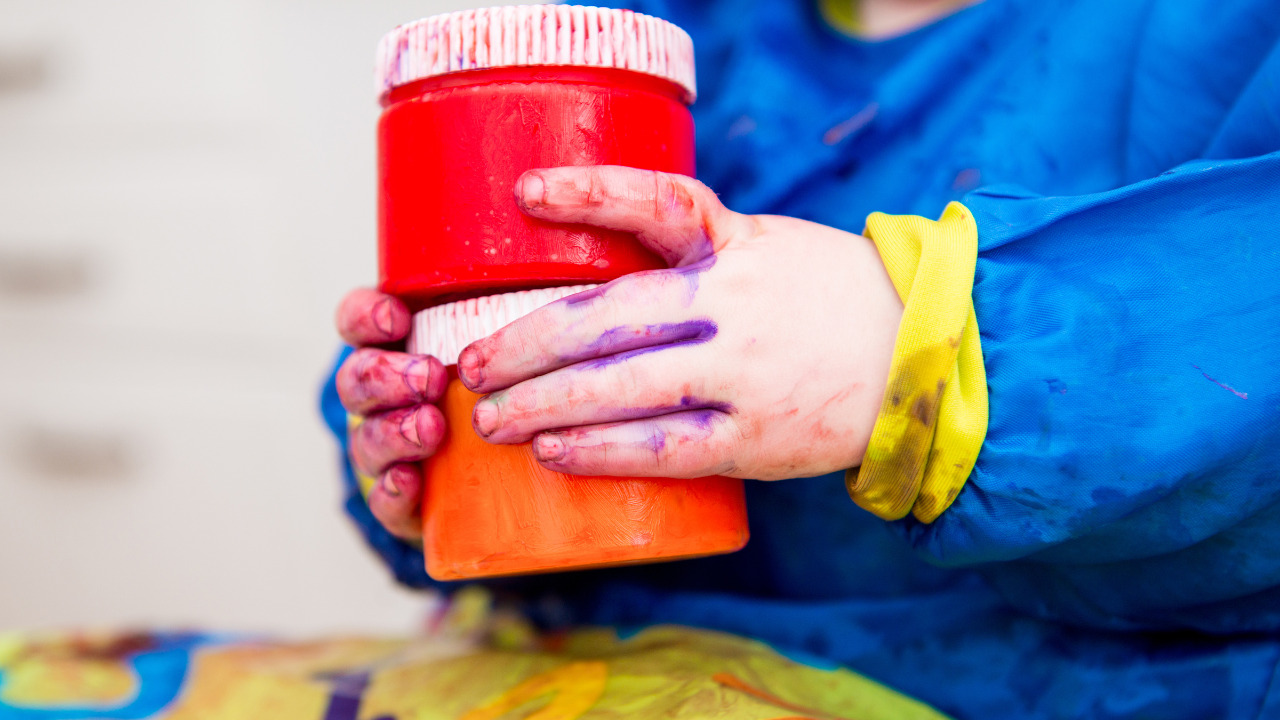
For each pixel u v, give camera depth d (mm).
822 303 450
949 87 660
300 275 1628
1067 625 596
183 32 1620
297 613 1647
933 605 640
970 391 452
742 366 434
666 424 437
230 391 1649
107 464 1680
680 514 464
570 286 457
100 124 1658
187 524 1663
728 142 717
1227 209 456
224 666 634
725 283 437
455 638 728
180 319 1653
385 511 549
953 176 626
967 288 449
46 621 1688
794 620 666
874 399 455
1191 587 517
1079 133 616
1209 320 444
